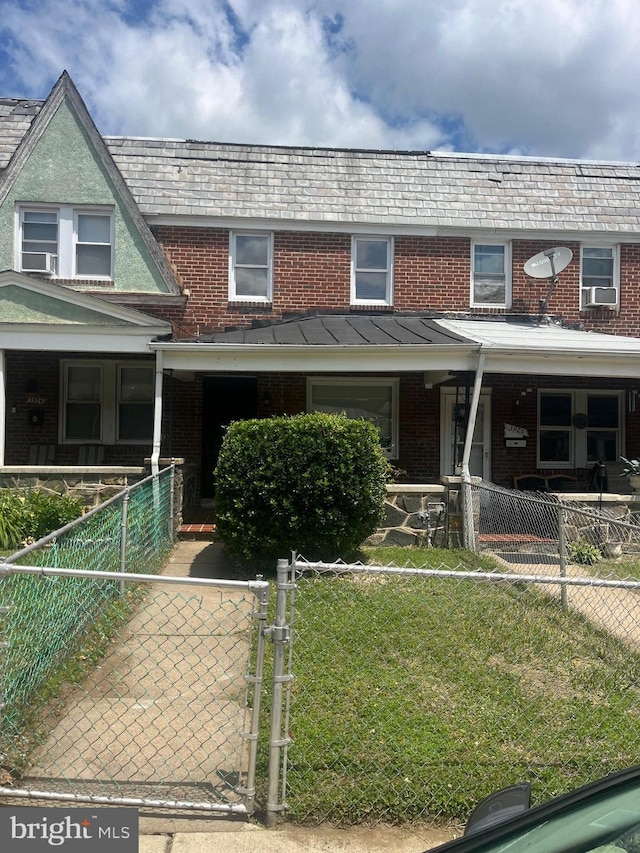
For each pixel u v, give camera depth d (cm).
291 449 764
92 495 1005
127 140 1367
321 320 1216
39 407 1251
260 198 1322
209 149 1379
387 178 1389
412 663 492
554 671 492
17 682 397
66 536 564
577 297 1362
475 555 862
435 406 1302
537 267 1275
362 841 318
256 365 985
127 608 598
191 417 1270
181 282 1282
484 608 607
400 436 1295
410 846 316
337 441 768
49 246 1234
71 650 483
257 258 1316
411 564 802
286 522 764
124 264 1226
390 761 368
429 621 568
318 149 1413
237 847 309
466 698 443
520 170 1449
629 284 1372
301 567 345
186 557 866
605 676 485
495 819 238
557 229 1347
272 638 338
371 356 968
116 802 326
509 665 499
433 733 397
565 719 420
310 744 379
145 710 420
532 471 1328
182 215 1278
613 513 925
